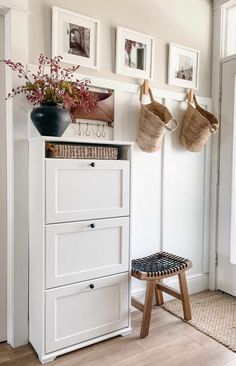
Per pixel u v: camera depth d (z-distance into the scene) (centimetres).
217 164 266
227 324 211
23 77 179
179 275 215
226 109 257
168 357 176
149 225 238
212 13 264
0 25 181
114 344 187
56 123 169
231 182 255
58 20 191
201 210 268
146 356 176
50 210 165
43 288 166
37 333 175
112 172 185
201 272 271
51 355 170
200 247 270
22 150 181
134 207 229
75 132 201
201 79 261
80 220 174
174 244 253
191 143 237
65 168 168
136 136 226
